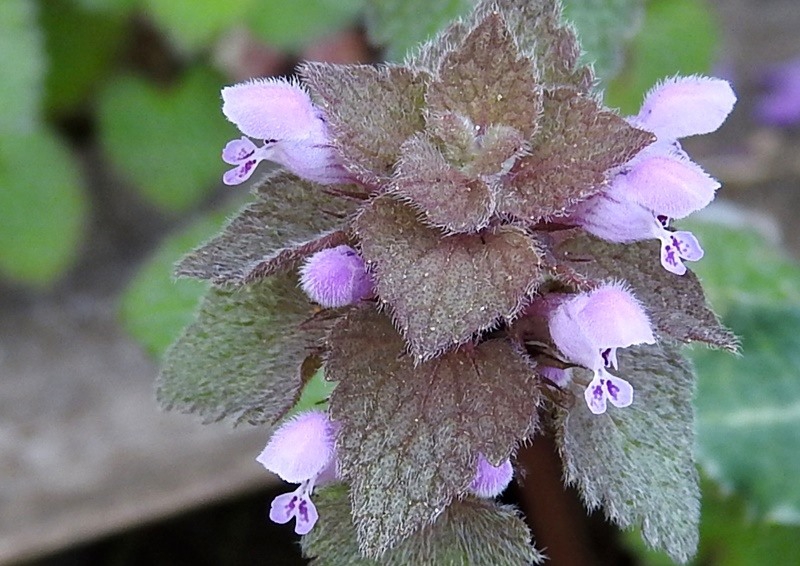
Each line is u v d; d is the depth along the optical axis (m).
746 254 0.20
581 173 0.15
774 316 0.19
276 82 0.15
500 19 0.15
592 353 0.15
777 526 0.19
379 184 0.15
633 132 0.15
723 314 0.20
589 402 0.15
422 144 0.15
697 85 0.15
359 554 0.16
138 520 0.20
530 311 0.15
